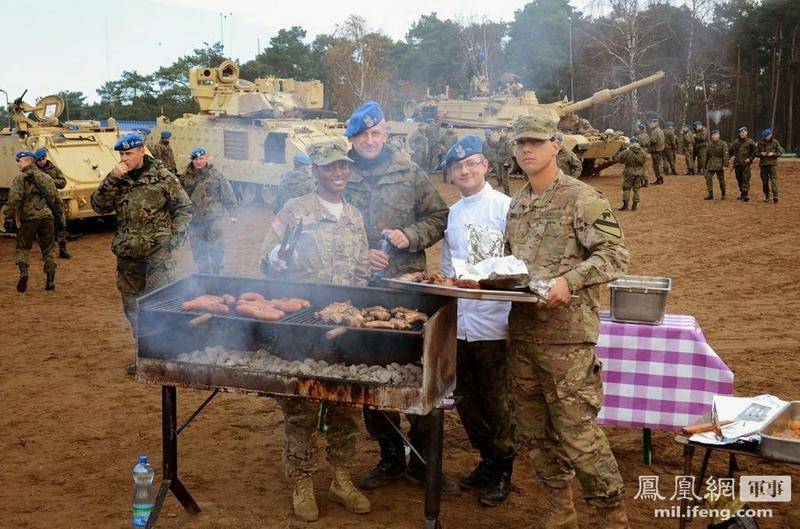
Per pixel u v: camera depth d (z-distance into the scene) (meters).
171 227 7.93
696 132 31.80
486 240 5.05
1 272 14.27
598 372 4.41
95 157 18.67
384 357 4.51
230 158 23.17
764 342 9.20
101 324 10.27
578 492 5.43
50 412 6.99
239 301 4.72
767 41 58.09
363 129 5.38
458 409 5.32
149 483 5.12
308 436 4.96
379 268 5.24
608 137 30.08
